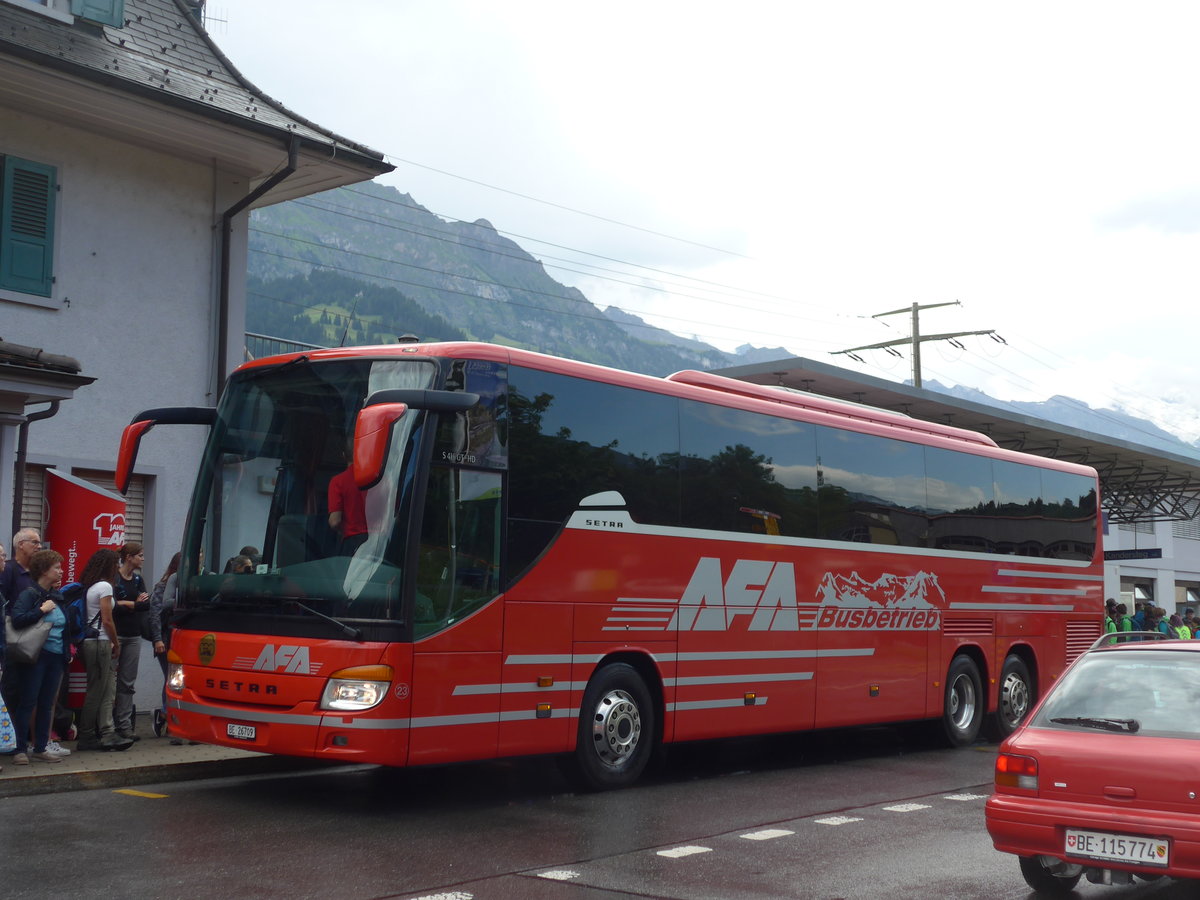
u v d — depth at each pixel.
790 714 13.38
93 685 11.93
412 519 9.61
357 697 9.32
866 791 12.02
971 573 16.50
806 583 13.72
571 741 10.89
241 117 15.82
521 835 9.13
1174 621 28.02
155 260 16.02
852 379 26.30
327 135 17.48
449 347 10.16
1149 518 41.78
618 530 11.45
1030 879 7.76
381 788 11.21
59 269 15.02
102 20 16.02
